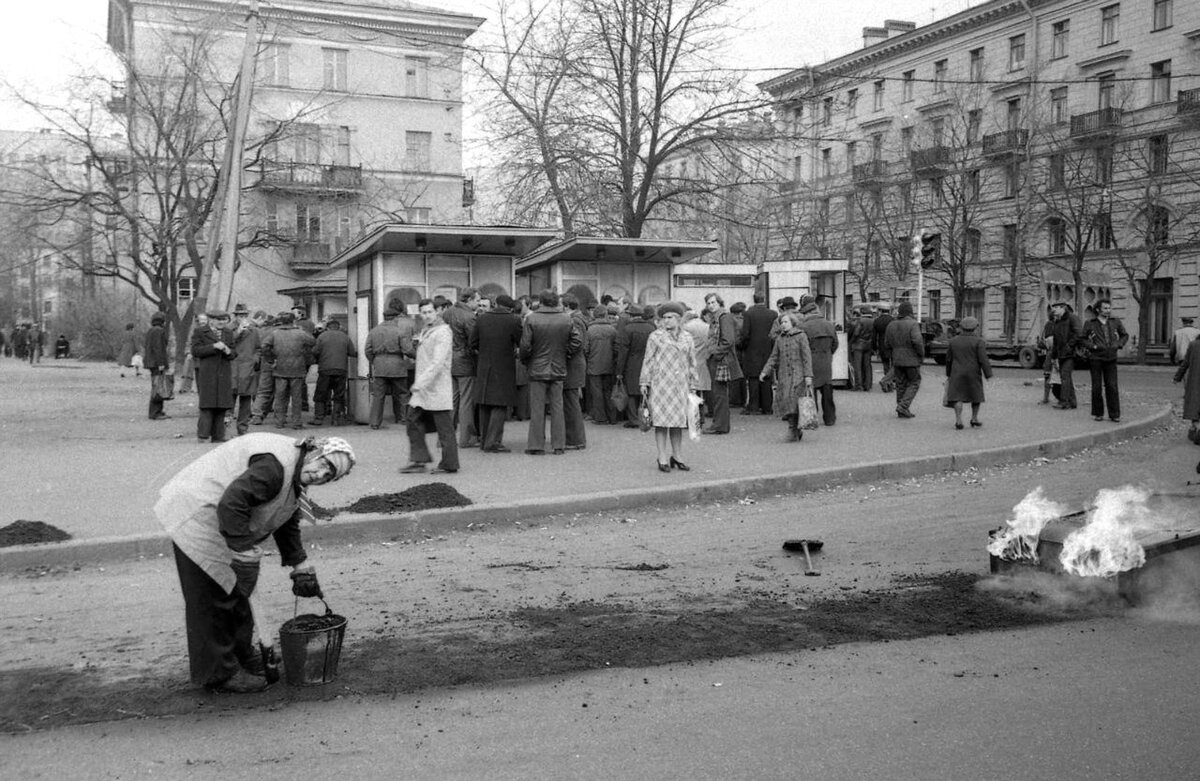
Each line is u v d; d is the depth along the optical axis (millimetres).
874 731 4375
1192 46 43844
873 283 53781
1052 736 4297
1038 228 48719
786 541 8281
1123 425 16062
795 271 22391
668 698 4816
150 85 33219
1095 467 12867
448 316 14398
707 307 16875
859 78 28766
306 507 4965
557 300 13266
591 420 17422
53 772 4027
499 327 13203
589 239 18594
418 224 16328
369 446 14250
